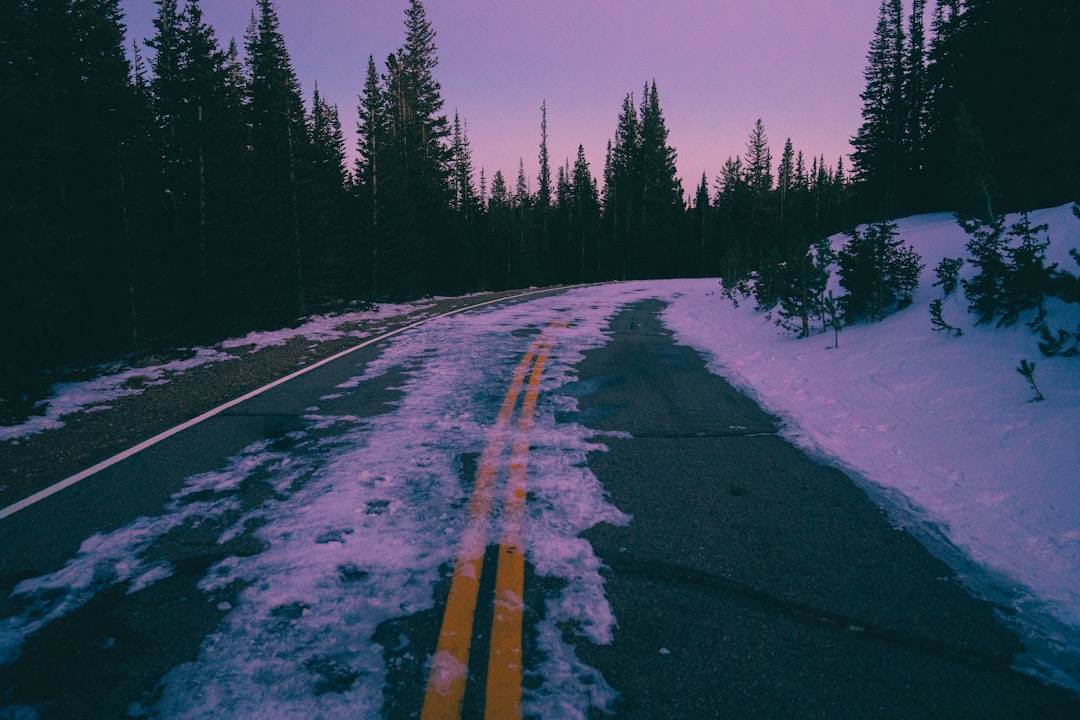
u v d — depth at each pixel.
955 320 7.89
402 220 23.12
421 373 8.26
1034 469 4.31
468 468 4.55
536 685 2.25
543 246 60.12
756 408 6.62
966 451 4.86
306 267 18.52
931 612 2.84
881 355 7.84
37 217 9.08
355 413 6.21
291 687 2.23
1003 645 2.61
